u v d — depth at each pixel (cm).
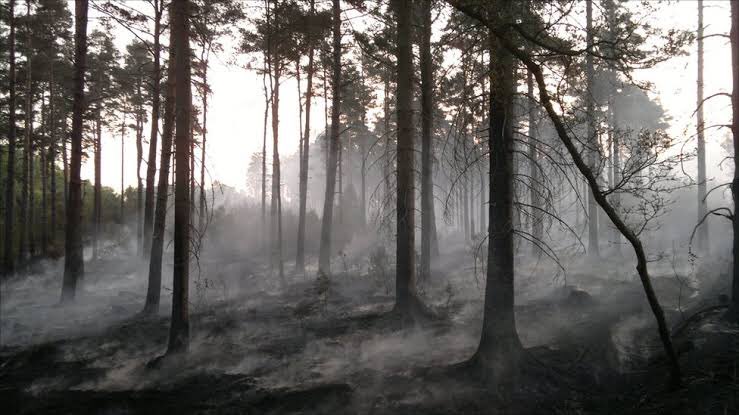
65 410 787
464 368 762
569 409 642
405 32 1147
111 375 946
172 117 1341
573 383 716
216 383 859
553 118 613
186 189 964
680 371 642
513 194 756
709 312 903
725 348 711
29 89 2683
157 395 820
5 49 2439
